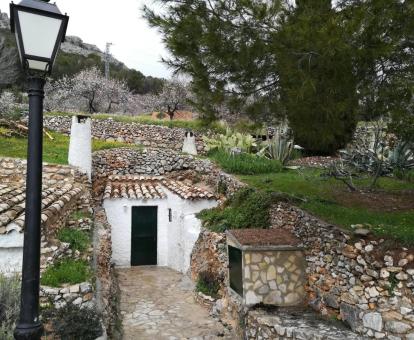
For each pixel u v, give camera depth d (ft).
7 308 13.83
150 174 51.16
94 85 102.22
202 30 18.12
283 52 16.44
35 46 9.38
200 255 31.73
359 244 18.20
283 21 17.54
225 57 18.28
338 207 23.98
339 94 16.71
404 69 16.57
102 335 16.51
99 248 25.89
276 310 21.04
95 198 42.91
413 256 16.29
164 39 19.35
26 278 9.21
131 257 40.57
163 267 39.96
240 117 23.77
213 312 25.62
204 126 23.68
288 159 47.98
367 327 16.89
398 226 19.40
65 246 20.26
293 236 23.40
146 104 114.32
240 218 28.63
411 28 14.28
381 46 14.20
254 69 18.83
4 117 57.21
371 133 44.32
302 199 26.08
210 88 20.36
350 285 18.33
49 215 20.12
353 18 14.14
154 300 28.86
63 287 17.21
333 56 14.94
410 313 15.55
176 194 38.65
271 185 33.55
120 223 40.11
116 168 50.34
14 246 17.28
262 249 21.65
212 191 42.96
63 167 35.29
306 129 20.39
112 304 23.63
